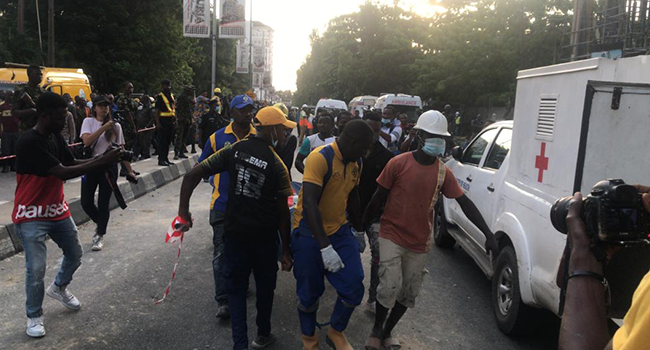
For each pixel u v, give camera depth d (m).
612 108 3.00
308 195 3.12
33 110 7.65
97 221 5.89
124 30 27.69
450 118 23.30
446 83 29.39
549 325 4.28
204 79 48.66
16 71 12.91
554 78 3.52
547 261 3.35
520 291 3.70
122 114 9.52
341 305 3.29
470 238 5.43
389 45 48.41
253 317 4.25
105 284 4.80
